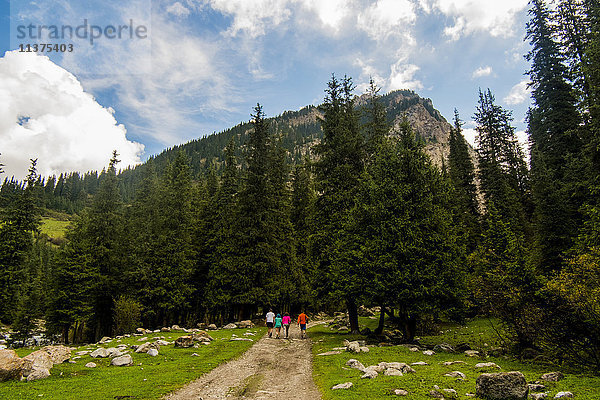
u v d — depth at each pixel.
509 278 18.44
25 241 37.84
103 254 38.56
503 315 18.17
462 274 19.98
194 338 20.92
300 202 47.84
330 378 12.41
